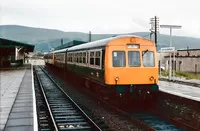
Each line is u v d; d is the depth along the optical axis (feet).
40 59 436.76
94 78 52.11
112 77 43.80
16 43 139.44
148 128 34.40
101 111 45.60
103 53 46.01
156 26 125.39
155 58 45.65
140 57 44.91
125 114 41.73
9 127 29.22
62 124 37.27
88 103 53.42
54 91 71.77
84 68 60.44
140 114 43.42
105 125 36.29
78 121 39.27
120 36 45.32
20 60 206.69
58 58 116.88
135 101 50.24
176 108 39.78
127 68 44.21
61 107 49.44
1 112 36.63
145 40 45.47
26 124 30.40
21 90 59.36
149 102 48.91
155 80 45.34
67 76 95.35
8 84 71.67
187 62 142.41
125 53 44.45
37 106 49.14
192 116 35.96
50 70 165.89
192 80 87.30
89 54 55.93
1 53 172.96
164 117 40.96
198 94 51.67
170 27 89.04
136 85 44.62
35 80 105.19
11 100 46.09
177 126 36.78
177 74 110.93
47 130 34.58
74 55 74.23
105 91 46.85
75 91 71.46
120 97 46.70
